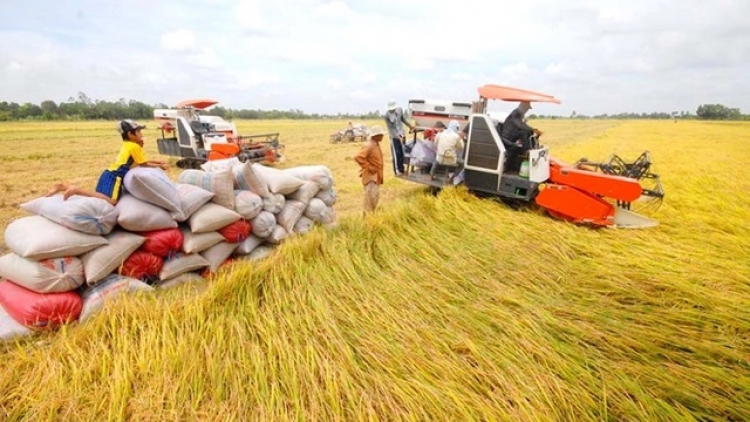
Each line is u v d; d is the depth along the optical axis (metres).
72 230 3.28
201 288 3.97
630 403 2.27
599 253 4.63
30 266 3.16
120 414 2.17
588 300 3.53
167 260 3.92
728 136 31.22
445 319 3.17
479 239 5.05
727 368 2.59
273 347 2.75
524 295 3.57
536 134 7.00
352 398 2.27
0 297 3.30
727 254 4.64
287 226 5.04
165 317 2.99
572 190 5.85
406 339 2.88
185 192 4.09
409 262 4.34
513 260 4.39
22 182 10.38
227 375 2.49
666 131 39.62
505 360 2.60
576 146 19.58
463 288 3.75
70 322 3.24
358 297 3.49
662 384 2.43
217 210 4.20
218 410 2.25
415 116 8.20
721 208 6.85
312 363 2.56
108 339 2.88
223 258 4.39
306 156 16.78
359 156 6.36
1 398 2.33
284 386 2.42
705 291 3.56
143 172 3.61
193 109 12.99
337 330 2.91
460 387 2.37
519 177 6.55
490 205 6.59
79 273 3.33
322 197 5.78
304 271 3.88
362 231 4.96
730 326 3.05
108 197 3.64
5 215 7.11
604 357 2.71
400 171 8.15
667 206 6.97
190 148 12.29
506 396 2.34
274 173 5.07
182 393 2.34
